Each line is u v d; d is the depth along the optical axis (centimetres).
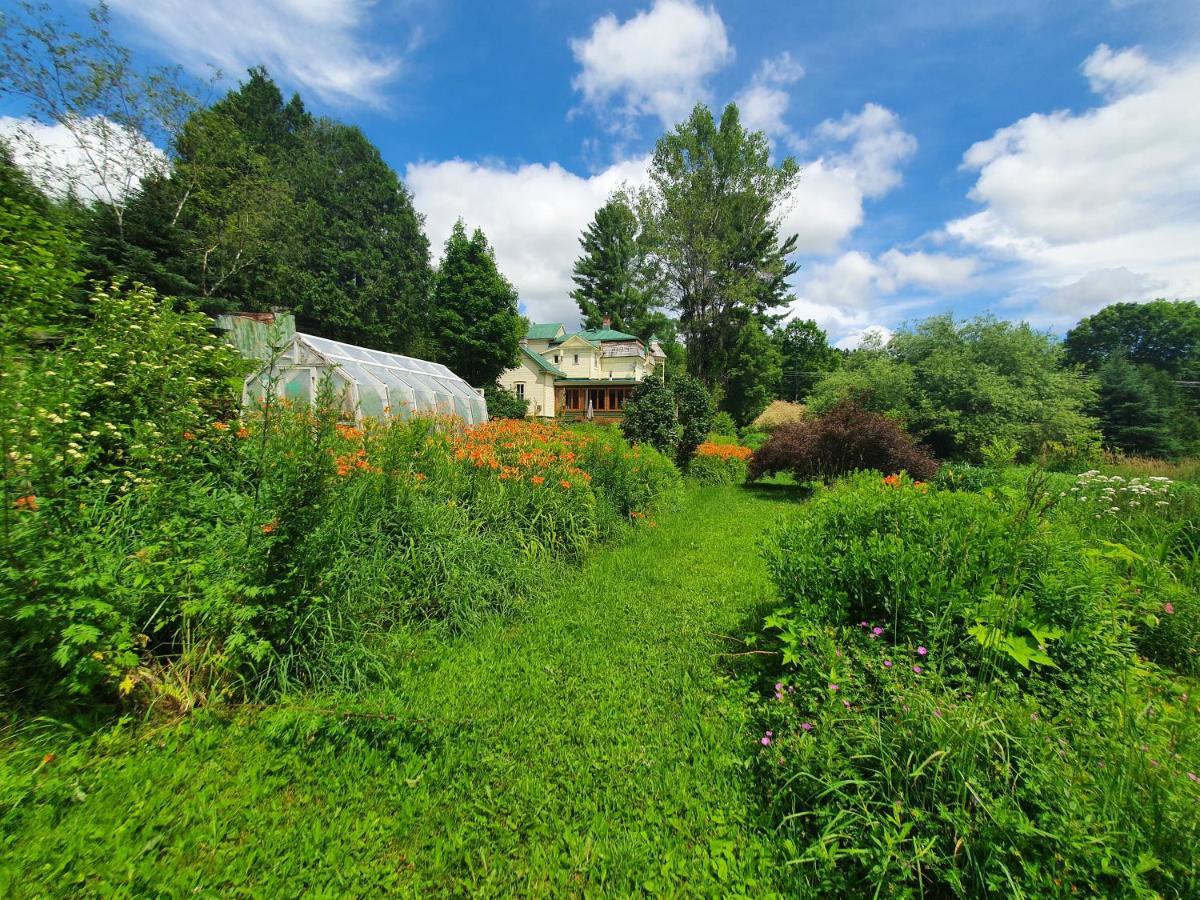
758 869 182
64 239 465
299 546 280
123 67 1463
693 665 333
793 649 266
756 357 3481
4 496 216
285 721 242
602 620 408
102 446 354
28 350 355
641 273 2953
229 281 2055
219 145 1808
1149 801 148
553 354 3919
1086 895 134
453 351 2758
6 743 217
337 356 1139
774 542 347
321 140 3033
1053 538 268
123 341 404
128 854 179
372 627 338
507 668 329
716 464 1431
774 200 2605
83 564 238
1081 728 185
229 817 200
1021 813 152
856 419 1083
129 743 233
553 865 187
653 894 175
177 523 288
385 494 397
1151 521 467
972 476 952
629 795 222
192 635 269
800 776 200
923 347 2194
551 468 586
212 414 447
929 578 250
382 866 185
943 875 151
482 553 434
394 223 3008
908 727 188
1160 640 307
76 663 224
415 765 236
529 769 237
